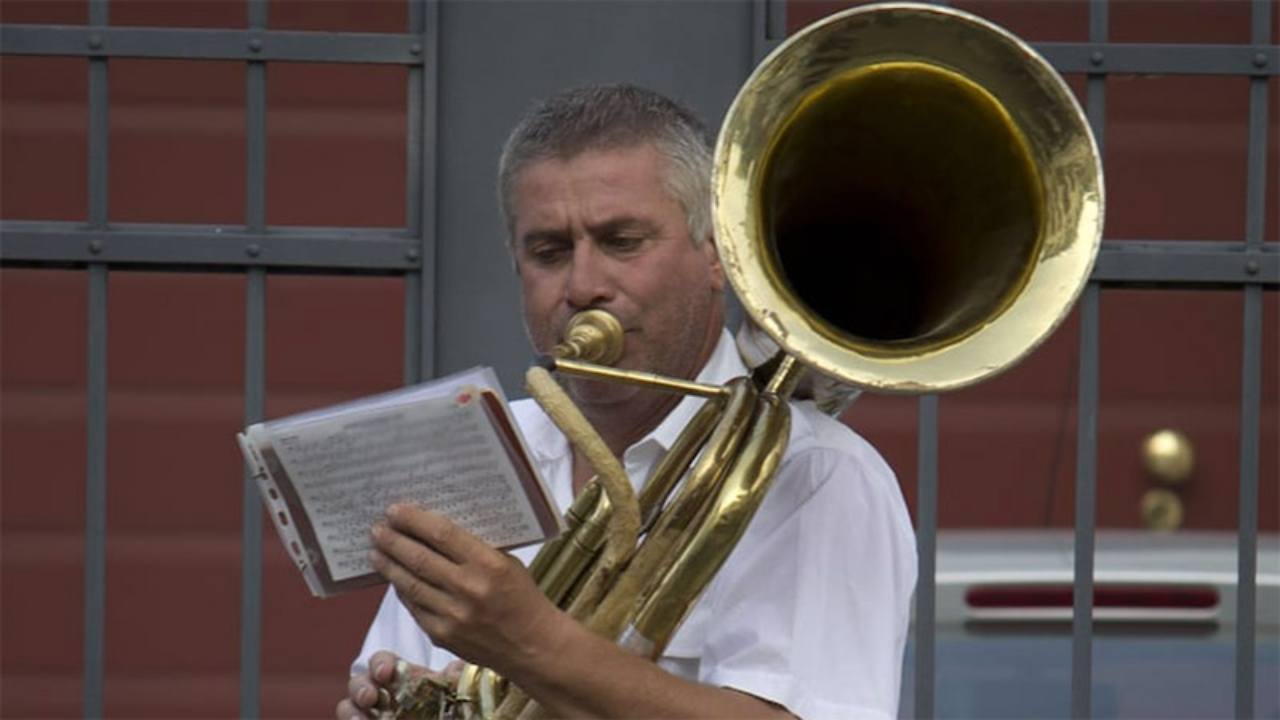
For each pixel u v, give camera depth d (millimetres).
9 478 17859
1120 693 14875
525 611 8297
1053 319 8633
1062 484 18406
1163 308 18641
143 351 17828
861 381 8398
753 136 8742
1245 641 13055
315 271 13172
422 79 13188
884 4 8812
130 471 17844
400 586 8258
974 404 18406
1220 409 18641
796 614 9102
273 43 13070
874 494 9344
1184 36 17047
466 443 8164
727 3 13250
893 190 9305
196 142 17422
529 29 13234
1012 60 8891
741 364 9734
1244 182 17953
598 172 9125
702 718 8680
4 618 17859
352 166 17203
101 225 13039
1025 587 14945
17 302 17844
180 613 17875
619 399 9398
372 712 9477
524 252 9305
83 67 17438
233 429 17891
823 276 9500
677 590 8766
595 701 8492
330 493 8266
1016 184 8938
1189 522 18766
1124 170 18016
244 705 13172
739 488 8766
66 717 17875
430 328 13141
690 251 9273
